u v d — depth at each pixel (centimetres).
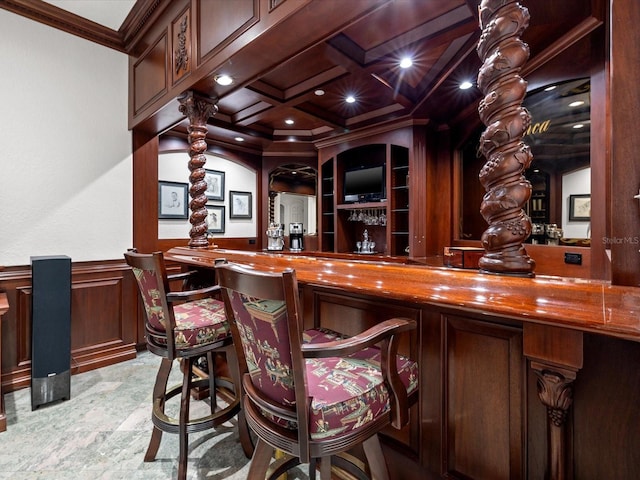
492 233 97
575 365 80
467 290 93
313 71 280
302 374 83
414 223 383
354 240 496
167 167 422
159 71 254
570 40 215
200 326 149
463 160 387
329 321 161
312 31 155
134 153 314
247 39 167
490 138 95
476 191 372
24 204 254
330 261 146
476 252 277
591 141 210
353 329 151
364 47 244
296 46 168
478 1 181
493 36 94
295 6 141
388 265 128
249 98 332
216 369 228
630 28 75
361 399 91
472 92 313
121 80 303
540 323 76
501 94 93
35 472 158
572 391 90
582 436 92
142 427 196
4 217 245
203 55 201
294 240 501
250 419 103
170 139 409
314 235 561
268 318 87
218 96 232
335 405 87
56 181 268
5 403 224
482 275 96
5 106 244
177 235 430
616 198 78
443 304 93
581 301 75
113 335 298
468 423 115
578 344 80
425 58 261
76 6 255
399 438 136
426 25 214
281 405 92
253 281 85
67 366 229
